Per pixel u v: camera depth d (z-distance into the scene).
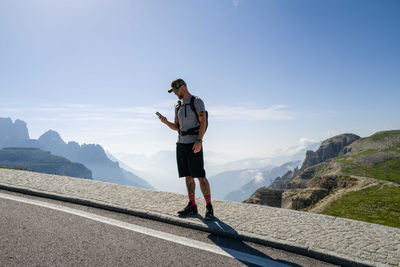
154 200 5.22
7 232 3.73
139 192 5.78
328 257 3.16
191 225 4.10
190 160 4.40
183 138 4.48
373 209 37.84
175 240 3.63
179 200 5.27
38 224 4.06
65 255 3.12
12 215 4.42
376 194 46.81
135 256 3.14
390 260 3.01
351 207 41.38
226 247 3.46
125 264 2.95
